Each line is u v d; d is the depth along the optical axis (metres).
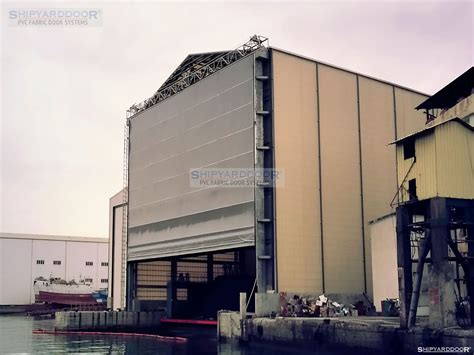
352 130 50.44
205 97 52.31
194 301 61.62
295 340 37.94
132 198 61.88
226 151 48.97
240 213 46.62
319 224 46.84
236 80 48.69
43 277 116.44
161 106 58.66
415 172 33.19
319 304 43.62
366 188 50.25
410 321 31.02
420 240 35.25
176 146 55.66
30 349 45.25
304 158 47.12
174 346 45.94
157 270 63.88
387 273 43.69
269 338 40.19
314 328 36.53
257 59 46.94
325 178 47.94
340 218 48.16
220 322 44.94
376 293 44.94
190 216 52.47
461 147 32.47
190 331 57.47
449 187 31.59
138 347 45.75
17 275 114.44
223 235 48.16
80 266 120.44
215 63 53.91
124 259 66.94
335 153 48.97
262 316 42.34
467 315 31.81
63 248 119.31
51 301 110.44
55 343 50.16
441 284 29.97
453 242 31.44
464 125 32.75
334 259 47.06
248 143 46.72
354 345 33.44
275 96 46.44
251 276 60.31
